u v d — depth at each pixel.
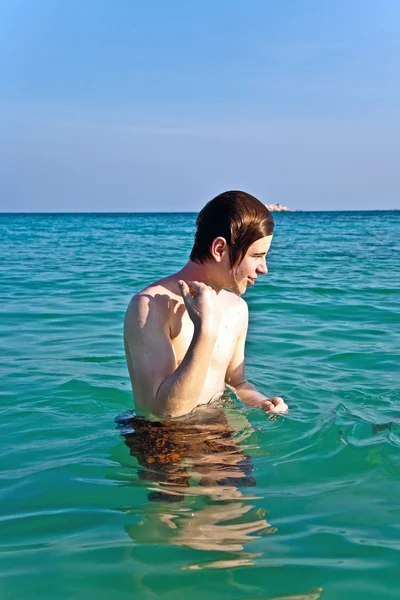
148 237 30.88
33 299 8.56
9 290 9.61
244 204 2.98
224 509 2.35
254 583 1.86
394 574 1.91
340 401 3.85
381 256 17.16
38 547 2.09
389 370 4.72
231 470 2.68
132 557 2.01
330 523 2.24
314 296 8.75
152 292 3.08
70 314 7.28
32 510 2.37
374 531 2.18
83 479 2.65
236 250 2.99
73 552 2.04
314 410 3.59
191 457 2.79
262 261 3.07
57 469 2.77
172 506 2.37
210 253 3.04
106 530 2.20
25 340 5.85
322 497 2.45
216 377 3.36
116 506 2.39
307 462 2.80
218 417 3.17
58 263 15.09
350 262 15.12
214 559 2.00
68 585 1.86
